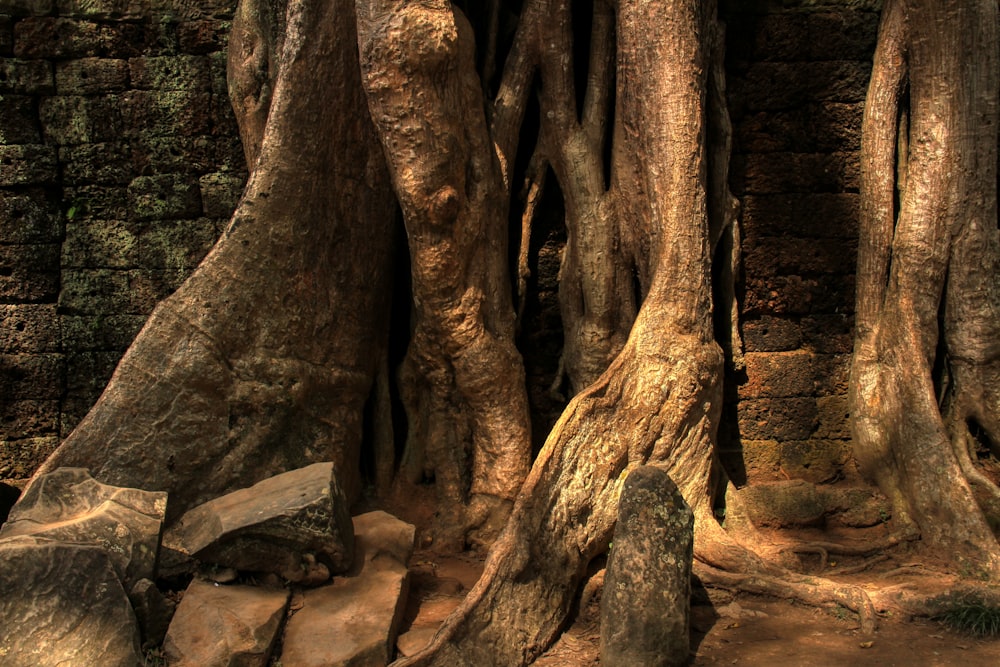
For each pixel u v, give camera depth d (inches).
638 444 212.7
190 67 263.0
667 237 226.5
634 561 168.2
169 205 262.8
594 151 244.4
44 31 260.1
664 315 222.5
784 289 266.8
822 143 266.1
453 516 232.2
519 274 249.1
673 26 227.6
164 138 262.8
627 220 240.5
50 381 260.7
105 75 261.7
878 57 254.7
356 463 232.7
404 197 208.2
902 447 237.8
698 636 187.2
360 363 233.3
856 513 242.1
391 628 174.7
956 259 243.4
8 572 158.7
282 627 173.0
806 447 266.5
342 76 224.1
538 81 247.3
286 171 219.0
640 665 163.0
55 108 260.8
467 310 221.8
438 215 209.8
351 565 187.6
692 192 228.2
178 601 183.2
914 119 248.7
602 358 241.9
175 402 205.6
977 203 242.8
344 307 228.7
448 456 235.5
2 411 259.4
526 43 239.6
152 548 173.5
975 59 241.6
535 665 178.2
